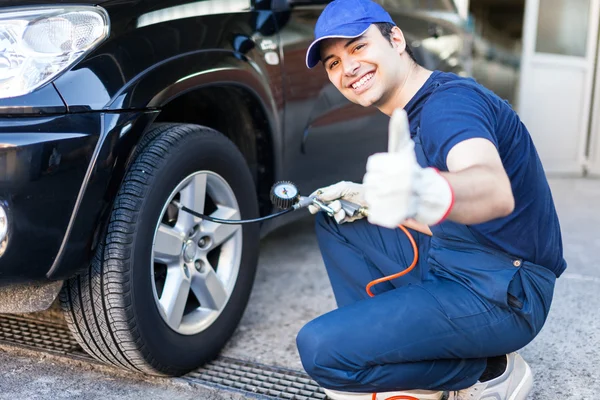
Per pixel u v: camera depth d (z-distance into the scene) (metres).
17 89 1.53
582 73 5.14
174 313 1.88
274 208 2.39
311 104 2.46
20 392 1.86
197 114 2.29
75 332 1.81
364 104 1.53
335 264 1.80
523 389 1.61
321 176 2.63
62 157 1.53
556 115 5.17
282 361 2.09
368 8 1.46
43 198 1.52
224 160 2.01
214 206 2.12
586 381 1.93
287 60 2.31
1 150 1.49
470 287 1.45
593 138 5.24
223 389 1.89
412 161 0.96
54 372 1.98
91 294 1.72
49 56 1.57
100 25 1.65
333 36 1.43
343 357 1.43
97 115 1.59
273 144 2.28
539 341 2.19
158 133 1.85
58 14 1.59
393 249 1.71
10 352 2.10
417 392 1.55
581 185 4.84
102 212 1.63
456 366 1.50
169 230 1.85
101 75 1.62
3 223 1.51
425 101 1.45
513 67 8.47
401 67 1.49
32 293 1.65
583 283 2.74
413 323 1.42
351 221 1.75
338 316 1.46
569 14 5.07
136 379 1.95
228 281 2.10
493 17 8.68
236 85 2.03
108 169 1.61
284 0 2.31
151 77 1.71
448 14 3.54
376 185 0.95
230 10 2.08
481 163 1.11
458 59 3.59
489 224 1.41
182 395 1.87
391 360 1.44
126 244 1.70
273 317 2.43
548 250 1.48
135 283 1.73
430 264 1.58
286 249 3.27
